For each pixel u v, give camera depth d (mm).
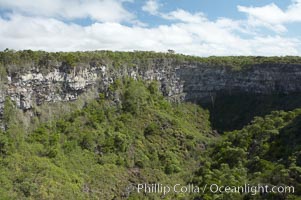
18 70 68562
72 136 73375
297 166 48469
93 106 83188
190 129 97375
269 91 108938
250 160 59438
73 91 79688
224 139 78875
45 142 68500
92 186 64625
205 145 89188
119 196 64750
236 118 105688
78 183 63000
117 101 88438
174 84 109500
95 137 75875
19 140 65688
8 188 54719
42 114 72562
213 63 113938
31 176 58281
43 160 63812
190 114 107312
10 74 67500
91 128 77875
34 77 71562
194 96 113188
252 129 70188
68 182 61281
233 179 53219
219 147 75875
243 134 70562
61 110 76750
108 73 88938
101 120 81375
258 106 105938
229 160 63906
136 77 98375
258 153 59750
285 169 48000
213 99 113250
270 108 102750
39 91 73062
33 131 69562
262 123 70438
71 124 76000
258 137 65250
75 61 79875
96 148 74438
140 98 93938
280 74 107188
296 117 63969
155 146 83125
